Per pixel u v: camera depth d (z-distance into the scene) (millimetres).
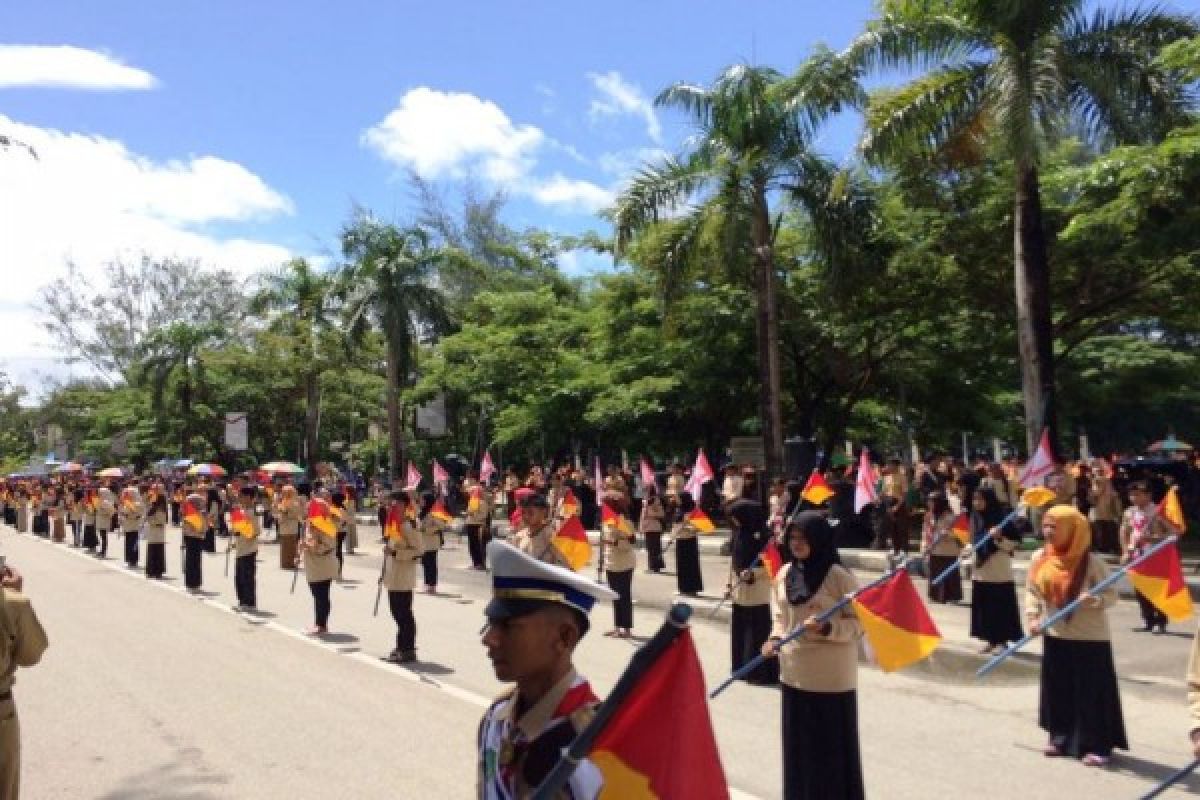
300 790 6898
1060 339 25484
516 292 35688
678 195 21906
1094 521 18547
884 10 18312
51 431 81562
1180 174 14852
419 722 8617
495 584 2855
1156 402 35062
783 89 20641
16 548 30438
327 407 49500
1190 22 17250
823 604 6113
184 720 8828
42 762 7680
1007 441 41781
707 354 26422
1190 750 7699
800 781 6070
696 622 13945
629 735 2621
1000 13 16641
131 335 62375
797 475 20219
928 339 26016
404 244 36406
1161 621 12766
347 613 15203
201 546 18406
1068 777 7016
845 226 21844
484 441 42750
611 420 27859
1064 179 16359
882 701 9328
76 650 12266
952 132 17875
